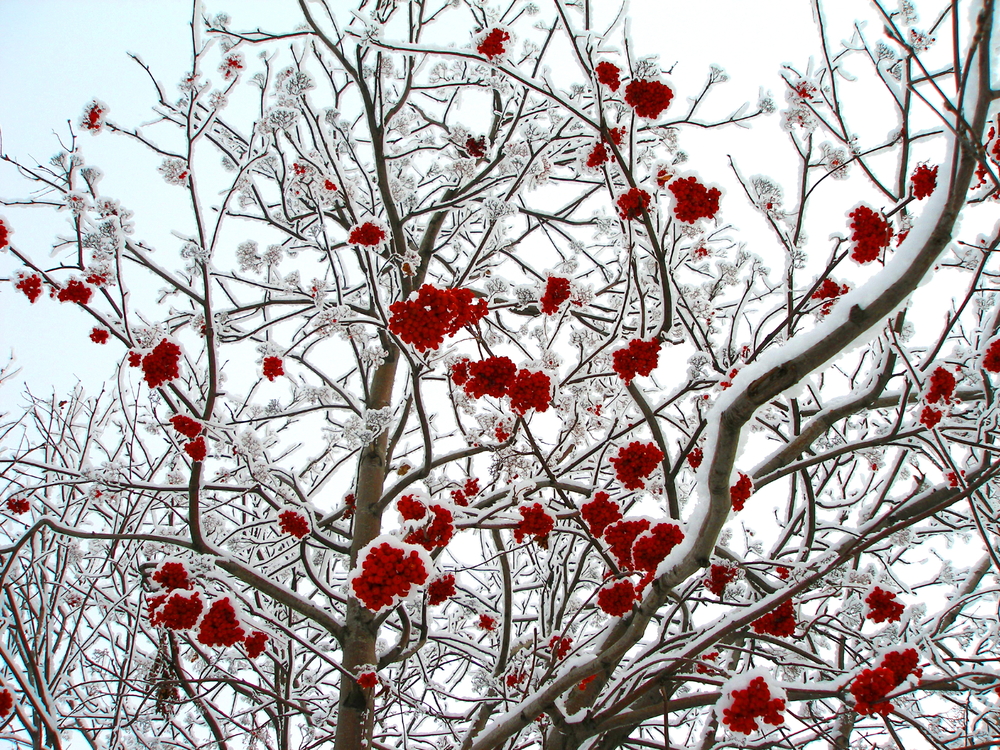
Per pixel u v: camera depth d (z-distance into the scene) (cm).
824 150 418
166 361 367
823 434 475
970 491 294
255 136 475
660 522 335
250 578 438
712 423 279
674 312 468
